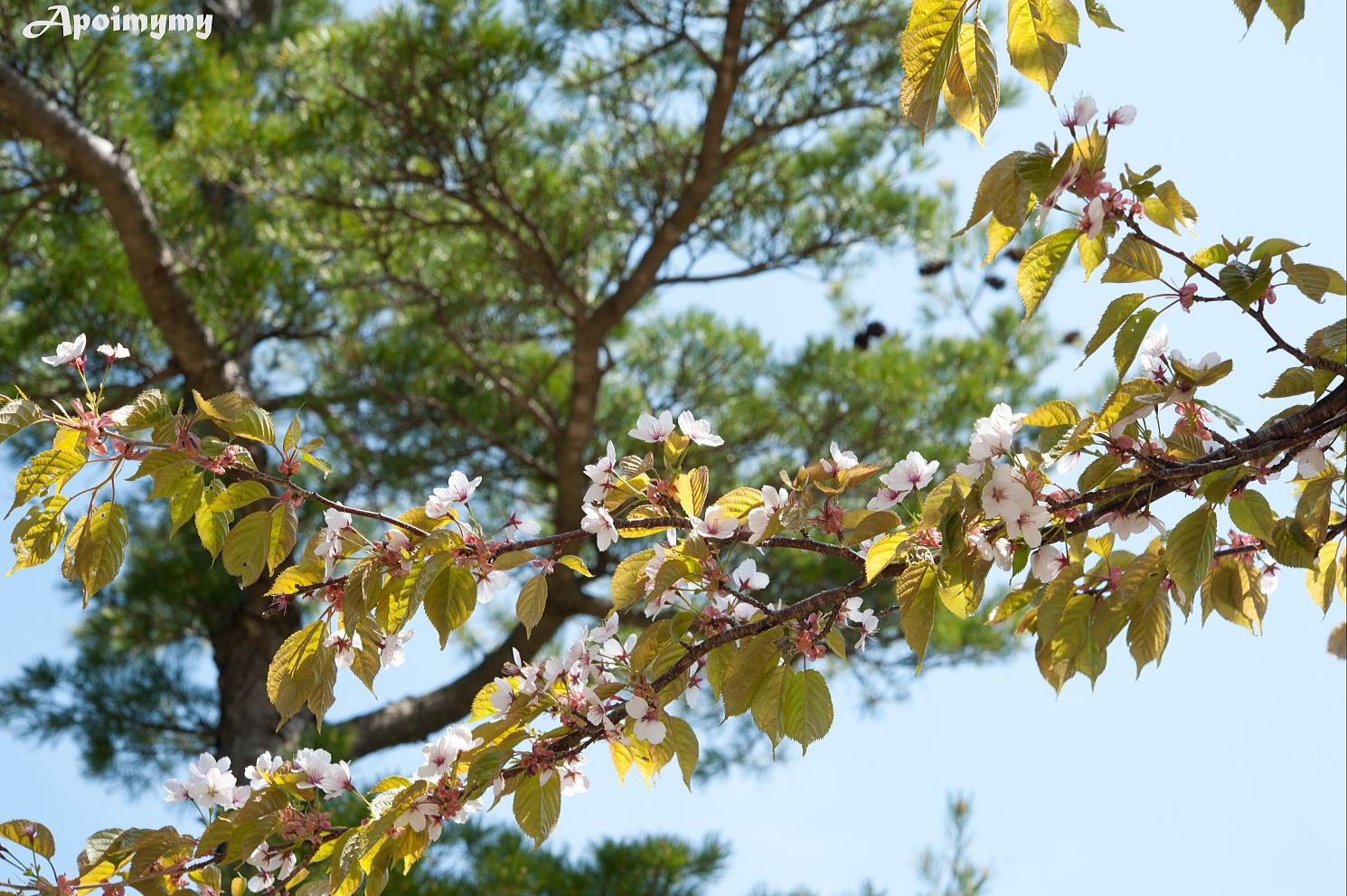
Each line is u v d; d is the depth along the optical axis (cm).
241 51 787
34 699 646
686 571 173
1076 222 141
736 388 736
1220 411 155
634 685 172
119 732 645
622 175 671
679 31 604
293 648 175
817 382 696
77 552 164
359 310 690
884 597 644
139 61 627
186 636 700
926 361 710
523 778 173
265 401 676
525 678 176
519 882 550
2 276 646
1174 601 180
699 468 176
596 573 711
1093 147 135
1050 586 167
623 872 581
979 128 119
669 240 623
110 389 627
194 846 171
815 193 671
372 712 679
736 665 170
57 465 161
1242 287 143
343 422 707
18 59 570
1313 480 163
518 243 631
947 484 149
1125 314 150
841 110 630
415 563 172
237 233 648
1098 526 171
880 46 632
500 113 616
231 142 611
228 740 636
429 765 171
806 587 633
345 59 596
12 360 616
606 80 655
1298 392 154
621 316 638
